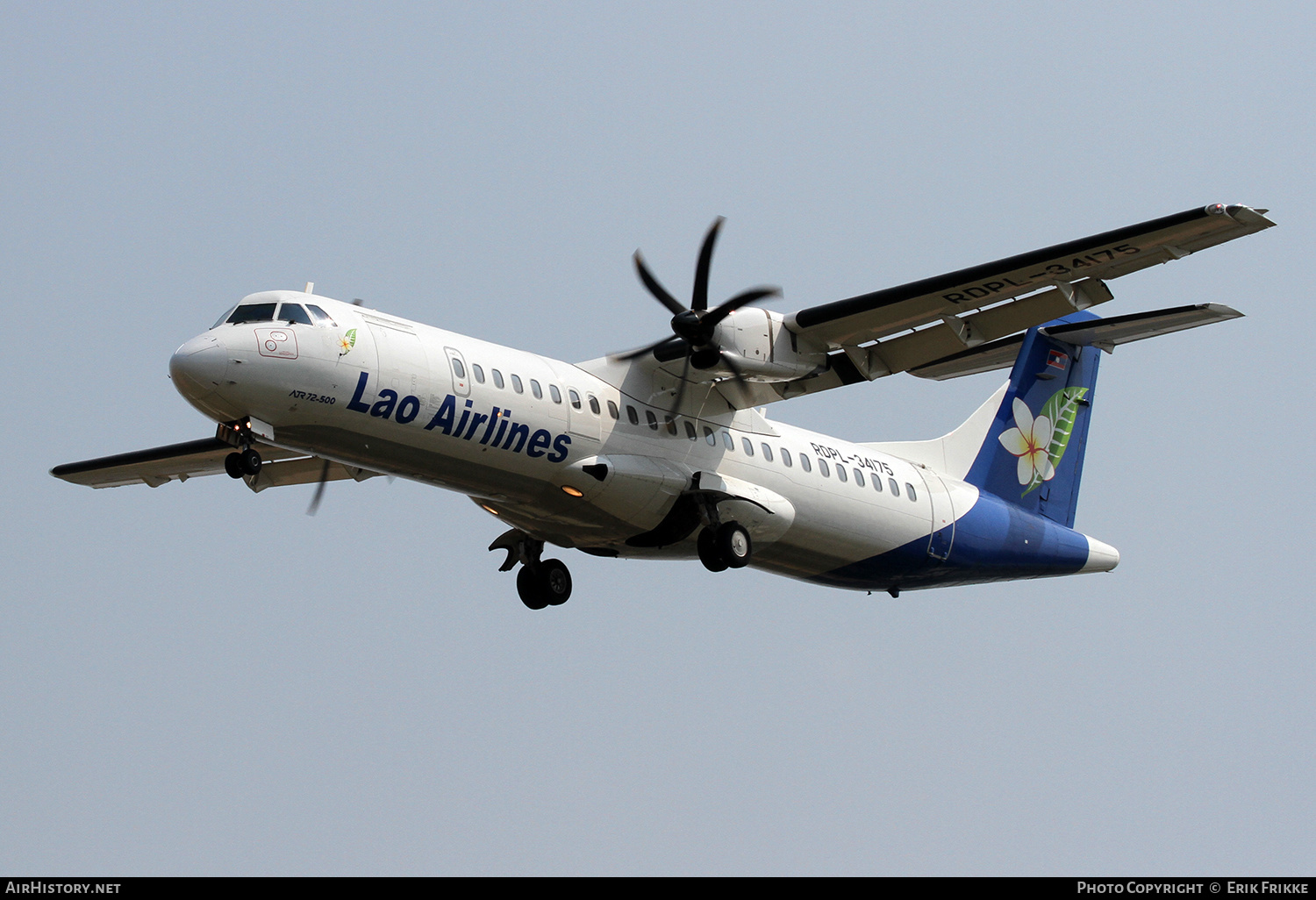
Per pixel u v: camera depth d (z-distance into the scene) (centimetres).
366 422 6612
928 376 9288
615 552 8006
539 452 7106
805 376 7606
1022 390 9600
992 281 6931
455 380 6819
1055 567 9631
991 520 9169
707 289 7431
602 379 7494
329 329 6506
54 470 8956
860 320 7325
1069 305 7038
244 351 6294
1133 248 6594
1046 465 9700
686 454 7688
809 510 8188
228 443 6675
